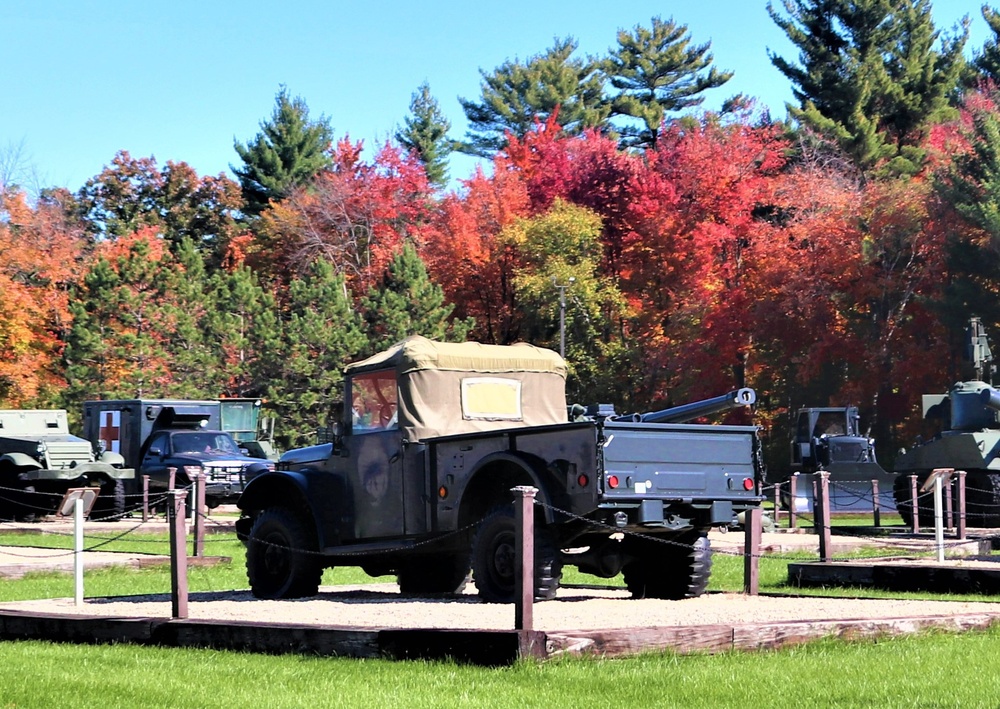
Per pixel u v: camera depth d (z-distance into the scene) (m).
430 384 14.23
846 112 62.25
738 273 55.62
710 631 9.98
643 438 12.74
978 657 9.88
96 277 51.91
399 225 66.31
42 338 53.75
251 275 59.91
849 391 51.50
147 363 49.97
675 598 13.88
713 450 13.30
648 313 56.75
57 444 32.81
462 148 80.38
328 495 14.75
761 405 55.25
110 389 48.84
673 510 13.20
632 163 62.47
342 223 65.56
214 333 52.72
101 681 9.23
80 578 14.29
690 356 53.25
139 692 8.78
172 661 10.12
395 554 14.38
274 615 12.27
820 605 12.91
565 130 77.62
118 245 62.19
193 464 33.66
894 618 11.00
